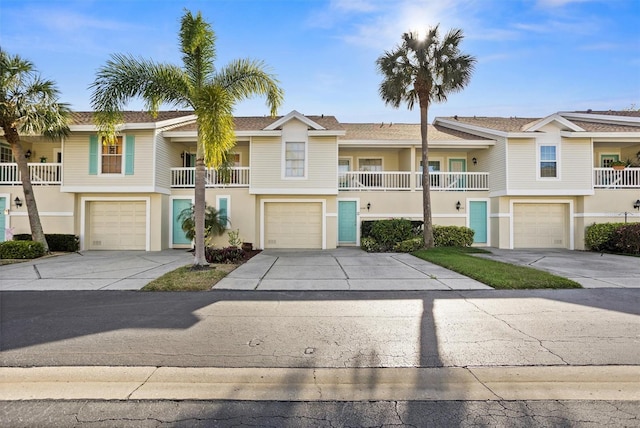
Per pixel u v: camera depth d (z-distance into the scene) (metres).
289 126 16.25
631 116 18.17
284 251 15.35
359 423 2.94
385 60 15.05
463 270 9.64
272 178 16.17
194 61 10.21
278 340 4.76
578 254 14.38
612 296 7.06
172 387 3.56
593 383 3.62
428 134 19.05
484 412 3.10
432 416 3.04
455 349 4.45
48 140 17.16
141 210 16.03
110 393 3.44
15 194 15.88
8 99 13.20
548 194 16.45
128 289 7.84
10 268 10.70
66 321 5.57
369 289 7.75
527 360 4.13
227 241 16.30
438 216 17.66
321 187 16.19
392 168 19.92
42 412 3.10
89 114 17.27
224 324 5.41
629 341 4.68
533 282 8.11
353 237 17.56
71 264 11.52
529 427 2.88
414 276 9.21
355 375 3.80
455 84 14.56
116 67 9.58
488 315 5.84
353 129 20.42
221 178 16.16
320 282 8.47
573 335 4.90
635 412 3.10
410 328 5.23
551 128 16.55
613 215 16.56
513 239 16.98
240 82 10.43
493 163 17.53
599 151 19.08
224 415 3.06
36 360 4.14
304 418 3.02
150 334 4.98
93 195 15.84
